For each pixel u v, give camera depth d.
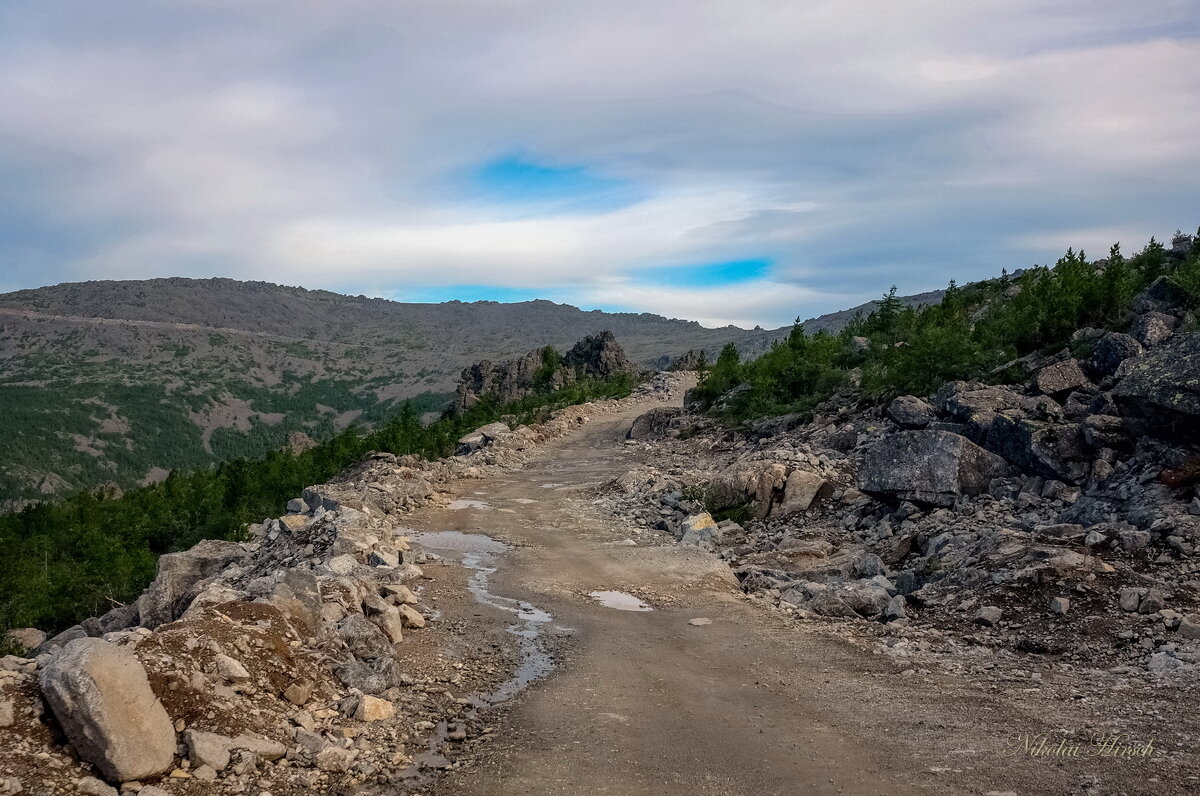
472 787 7.24
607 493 29.98
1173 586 12.43
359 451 58.09
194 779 6.80
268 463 69.38
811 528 21.78
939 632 12.84
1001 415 20.98
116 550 52.28
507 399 113.06
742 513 23.98
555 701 9.73
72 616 43.47
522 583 16.86
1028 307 30.70
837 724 8.88
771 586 16.95
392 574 15.84
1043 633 12.06
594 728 8.80
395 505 26.36
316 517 21.41
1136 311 26.92
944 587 14.67
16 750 6.26
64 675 6.56
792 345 51.41
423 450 52.00
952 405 23.69
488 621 13.66
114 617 18.31
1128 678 10.19
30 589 44.31
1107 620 11.97
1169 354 16.55
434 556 19.12
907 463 20.56
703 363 89.94
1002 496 19.36
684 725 8.91
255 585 11.29
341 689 9.43
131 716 6.65
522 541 21.84
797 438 31.89
